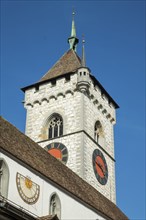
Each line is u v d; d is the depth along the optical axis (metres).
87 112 54.72
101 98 58.88
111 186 54.97
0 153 29.89
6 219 25.50
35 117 57.19
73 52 64.31
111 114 60.62
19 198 30.19
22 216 26.48
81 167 49.84
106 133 58.28
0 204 25.30
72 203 36.50
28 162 32.56
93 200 41.47
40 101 57.78
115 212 45.94
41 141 54.62
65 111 55.16
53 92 57.38
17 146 34.00
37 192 32.25
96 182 51.53
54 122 56.03
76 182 41.34
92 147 53.25
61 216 34.41
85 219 37.75
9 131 35.94
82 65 56.41
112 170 56.59
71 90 55.97
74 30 68.44
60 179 36.84
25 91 59.91
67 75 57.62
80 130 52.50
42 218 29.67
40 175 33.19
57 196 34.69
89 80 55.88
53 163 39.59
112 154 58.03
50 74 60.62
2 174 29.83
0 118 36.75
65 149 52.19
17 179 30.53
